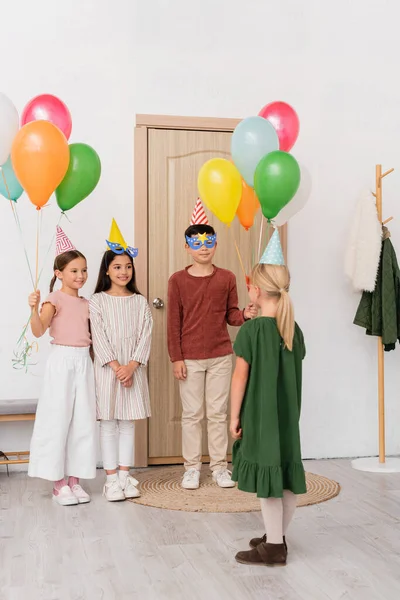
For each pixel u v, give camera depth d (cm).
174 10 418
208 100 422
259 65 427
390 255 412
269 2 428
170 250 419
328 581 238
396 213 443
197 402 374
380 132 440
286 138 355
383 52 440
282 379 255
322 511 320
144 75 414
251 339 254
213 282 376
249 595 227
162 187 418
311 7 432
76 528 297
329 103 434
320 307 433
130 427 355
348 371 437
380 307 413
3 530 294
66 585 236
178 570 248
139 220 413
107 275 360
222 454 375
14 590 232
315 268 432
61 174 312
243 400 258
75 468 344
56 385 341
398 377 444
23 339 400
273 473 246
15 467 404
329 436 434
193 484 363
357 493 352
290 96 430
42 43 403
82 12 407
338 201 435
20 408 373
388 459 429
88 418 345
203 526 299
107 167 411
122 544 276
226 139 425
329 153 434
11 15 400
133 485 350
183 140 420
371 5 438
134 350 356
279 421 254
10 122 312
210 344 374
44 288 403
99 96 410
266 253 265
